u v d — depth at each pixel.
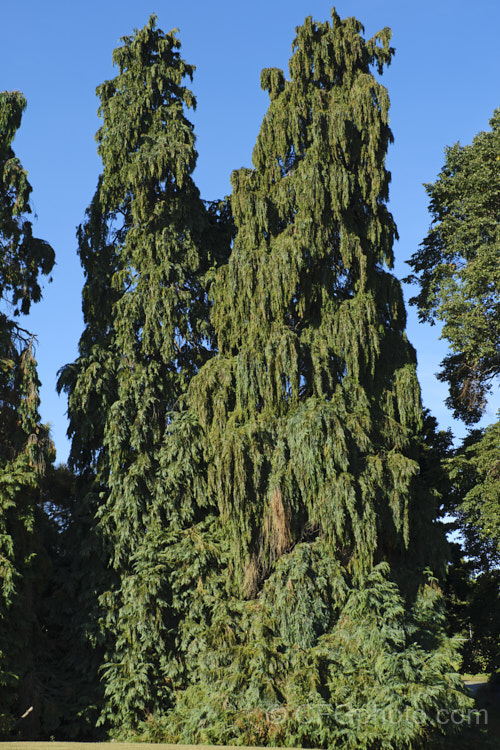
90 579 23.66
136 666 21.56
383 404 22.95
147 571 21.97
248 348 22.61
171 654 21.84
